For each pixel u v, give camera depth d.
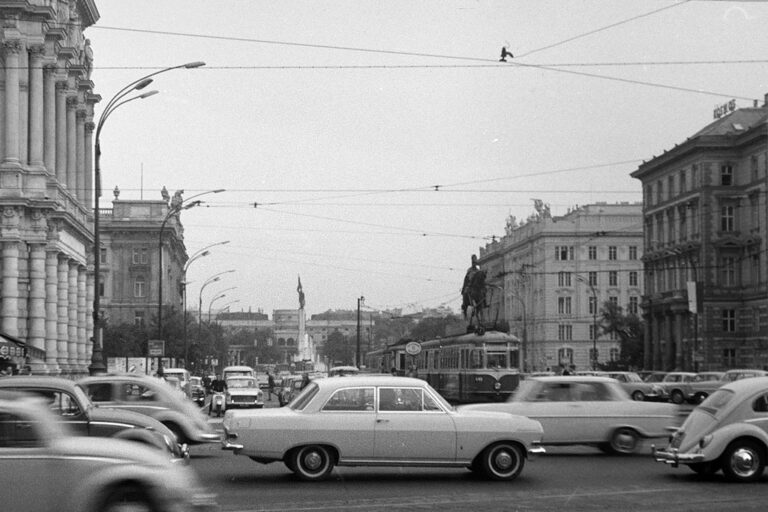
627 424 26.94
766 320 91.06
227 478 21.75
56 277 61.00
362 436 20.75
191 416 25.80
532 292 140.62
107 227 125.88
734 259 96.44
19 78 58.38
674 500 18.33
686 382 60.88
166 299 128.62
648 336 110.69
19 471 12.92
